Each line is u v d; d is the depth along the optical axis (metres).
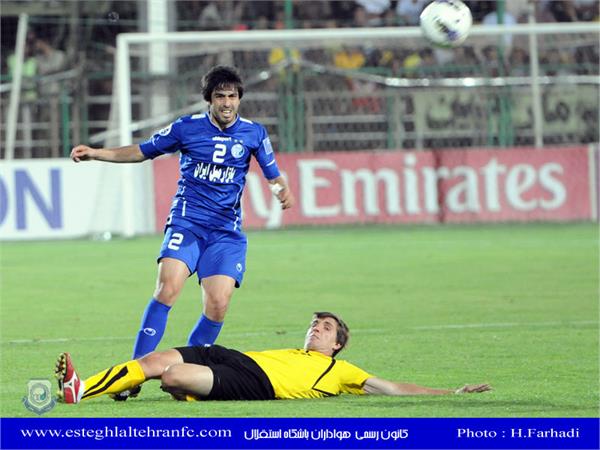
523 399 25.45
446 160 76.31
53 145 82.12
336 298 45.47
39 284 50.78
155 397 25.77
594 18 88.38
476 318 39.72
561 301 43.84
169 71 82.38
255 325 38.66
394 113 82.00
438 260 58.66
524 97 82.19
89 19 87.00
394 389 25.47
